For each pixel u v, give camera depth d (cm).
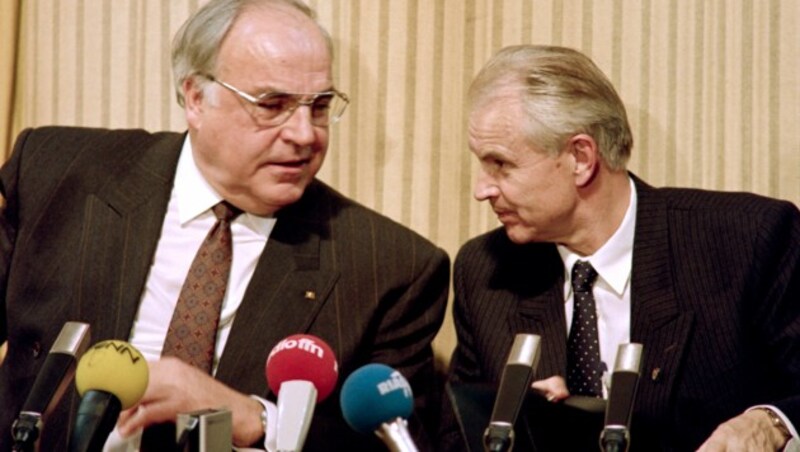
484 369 330
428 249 350
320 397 245
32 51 408
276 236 340
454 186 397
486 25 392
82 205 347
